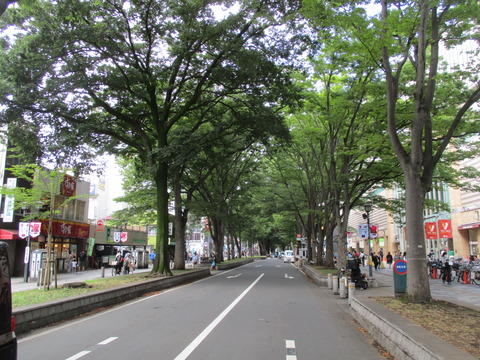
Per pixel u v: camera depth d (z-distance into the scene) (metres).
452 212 30.67
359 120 17.05
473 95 10.64
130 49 18.20
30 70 16.39
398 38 11.73
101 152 22.78
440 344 5.52
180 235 28.56
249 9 17.06
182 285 20.30
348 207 20.70
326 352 6.79
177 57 19.14
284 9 16.41
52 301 9.77
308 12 10.94
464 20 11.05
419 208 10.38
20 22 14.91
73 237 33.19
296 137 23.80
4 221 23.30
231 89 20.23
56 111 18.14
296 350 6.89
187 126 26.20
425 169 10.88
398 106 15.73
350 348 7.11
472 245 28.41
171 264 42.91
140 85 20.00
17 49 16.14
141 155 23.25
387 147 16.88
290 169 29.53
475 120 15.24
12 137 18.61
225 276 27.80
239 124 21.80
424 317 7.99
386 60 10.74
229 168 33.88
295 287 19.05
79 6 16.00
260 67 18.02
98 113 21.59
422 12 9.70
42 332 8.43
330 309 12.05
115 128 23.11
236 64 18.39
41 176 14.82
